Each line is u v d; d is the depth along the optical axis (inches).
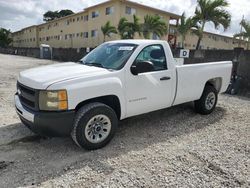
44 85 139.4
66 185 120.0
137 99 174.4
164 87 189.6
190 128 203.9
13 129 189.0
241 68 394.9
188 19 806.5
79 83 146.0
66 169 134.3
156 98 186.1
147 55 183.0
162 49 192.4
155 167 139.1
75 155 150.7
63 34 1828.2
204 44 1775.3
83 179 125.5
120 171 134.0
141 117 227.5
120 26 1050.7
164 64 191.9
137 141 174.6
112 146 164.9
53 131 142.6
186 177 129.6
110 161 144.6
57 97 138.7
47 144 165.2
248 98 348.2
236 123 221.0
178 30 868.0
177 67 198.8
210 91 236.4
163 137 183.3
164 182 124.6
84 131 149.9
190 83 210.4
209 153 158.2
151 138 180.9
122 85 164.1
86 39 1517.0
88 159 146.0
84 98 147.0
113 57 179.9
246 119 233.9
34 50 1692.9
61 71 158.7
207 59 489.7
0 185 118.3
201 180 127.2
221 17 649.0
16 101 165.6
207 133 194.1
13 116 220.8
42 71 162.9
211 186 122.2
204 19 672.4
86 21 1505.9
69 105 141.9
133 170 135.4
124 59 171.8
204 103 233.9
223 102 308.2
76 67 170.6
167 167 139.5
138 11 1272.1
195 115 238.7
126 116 173.6
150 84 179.6
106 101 168.7
